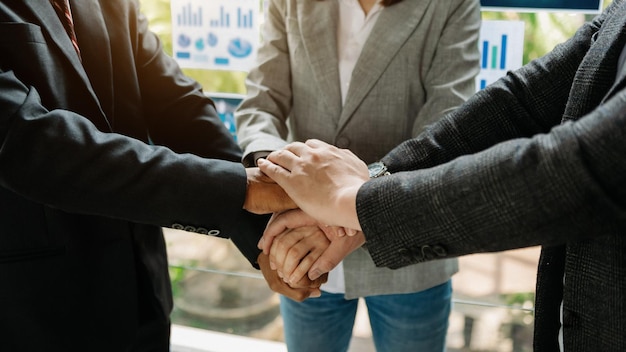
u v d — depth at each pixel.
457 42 1.63
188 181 1.15
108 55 1.24
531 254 2.07
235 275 2.35
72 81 1.15
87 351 1.23
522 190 0.84
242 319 2.41
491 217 0.86
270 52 1.77
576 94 0.97
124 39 1.30
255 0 2.07
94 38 1.22
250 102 1.73
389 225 0.96
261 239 1.41
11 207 1.13
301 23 1.69
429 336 1.77
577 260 0.94
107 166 1.10
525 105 1.24
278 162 1.25
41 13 1.13
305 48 1.69
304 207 1.17
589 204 0.80
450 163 0.94
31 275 1.16
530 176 0.83
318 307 1.79
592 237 0.84
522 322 2.13
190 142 1.47
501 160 0.86
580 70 0.97
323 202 1.14
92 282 1.23
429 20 1.63
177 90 1.48
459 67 1.61
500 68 1.97
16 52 1.10
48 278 1.17
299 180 1.19
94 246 1.22
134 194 1.12
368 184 1.01
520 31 1.93
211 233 1.20
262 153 1.51
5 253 1.14
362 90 1.64
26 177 1.07
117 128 1.29
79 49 1.21
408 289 1.68
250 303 2.38
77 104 1.16
